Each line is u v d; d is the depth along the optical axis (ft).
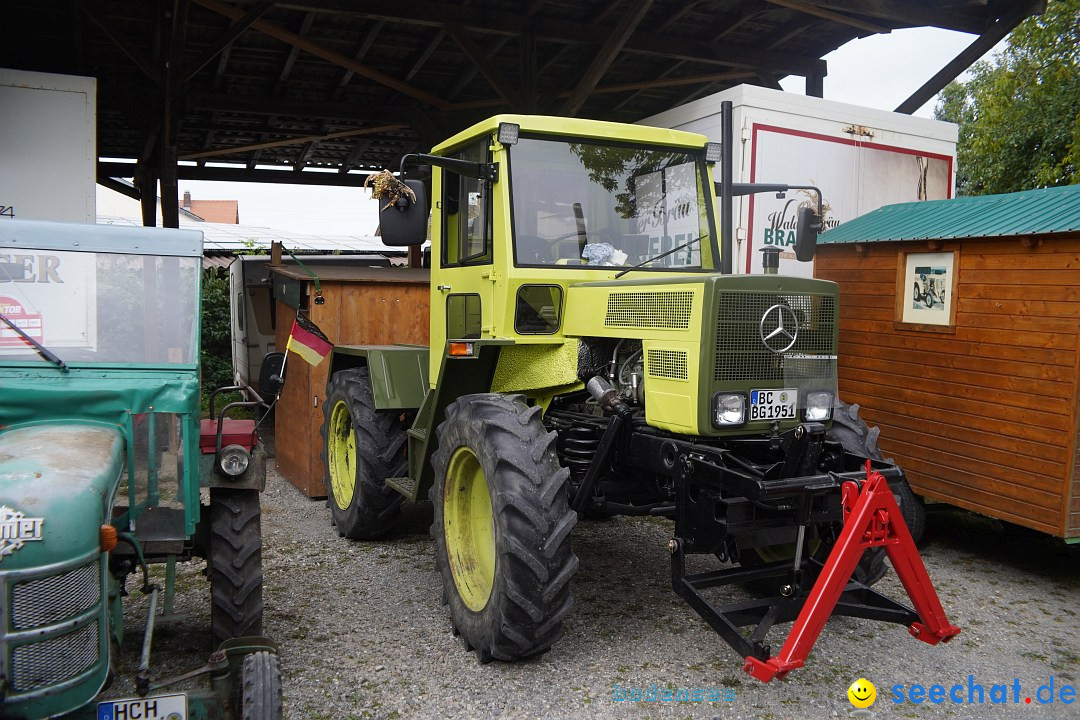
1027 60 33.37
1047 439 14.97
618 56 32.50
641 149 14.21
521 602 10.73
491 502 11.34
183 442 9.39
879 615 10.61
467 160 14.26
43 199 22.54
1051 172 32.17
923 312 17.63
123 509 9.20
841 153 22.93
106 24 24.32
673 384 11.10
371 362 17.15
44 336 9.36
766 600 10.80
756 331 10.89
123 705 7.43
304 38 26.94
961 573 15.96
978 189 36.76
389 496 16.99
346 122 37.70
